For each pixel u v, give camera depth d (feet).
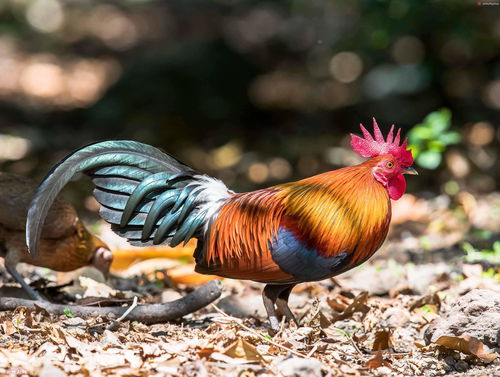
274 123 82.99
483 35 66.23
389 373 22.77
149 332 26.43
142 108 83.46
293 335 25.36
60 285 32.60
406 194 56.65
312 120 81.15
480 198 54.75
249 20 120.98
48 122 88.58
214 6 133.90
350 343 25.55
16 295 30.99
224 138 78.89
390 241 44.91
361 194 24.95
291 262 24.54
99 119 84.43
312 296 32.89
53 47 138.21
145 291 33.83
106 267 33.17
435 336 24.85
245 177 67.36
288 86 91.66
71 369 20.74
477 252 39.27
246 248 25.03
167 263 38.37
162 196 26.17
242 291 34.58
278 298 26.84
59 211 30.42
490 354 23.45
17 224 29.25
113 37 139.33
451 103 73.00
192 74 83.82
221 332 24.57
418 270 35.58
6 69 122.93
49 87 110.42
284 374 20.80
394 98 76.95
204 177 27.04
